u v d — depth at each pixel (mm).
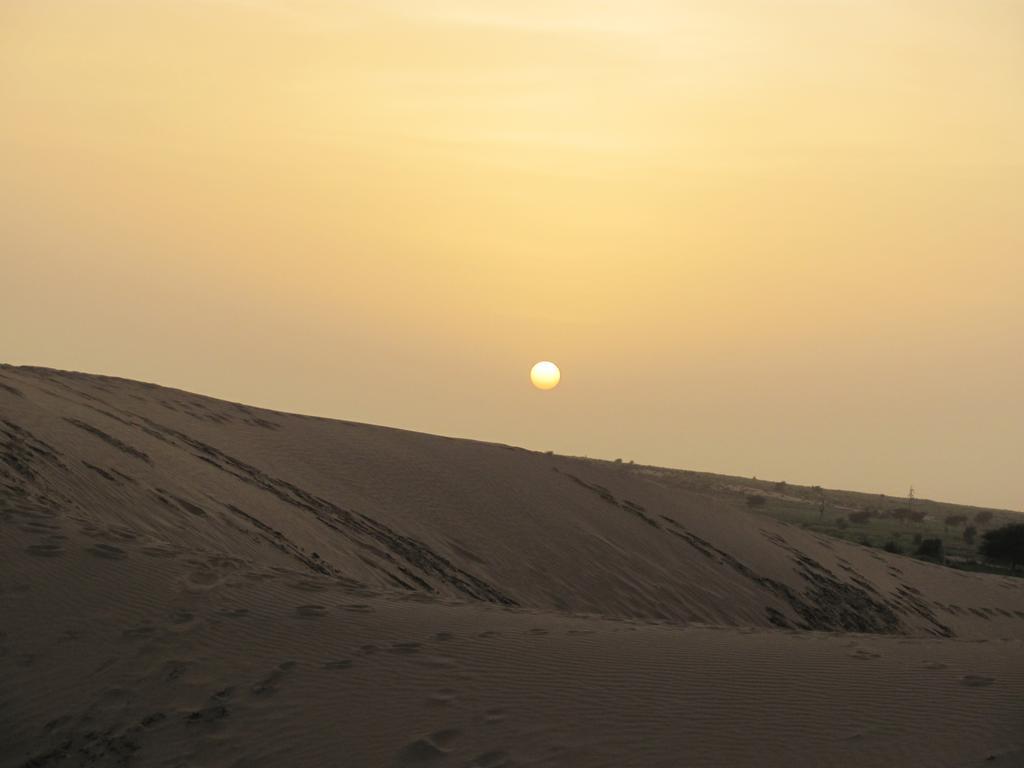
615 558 30516
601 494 37406
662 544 34125
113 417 25094
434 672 9133
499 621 11031
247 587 11648
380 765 7578
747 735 7535
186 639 10039
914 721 7578
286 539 19594
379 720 8250
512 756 7461
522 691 8625
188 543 16375
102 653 9781
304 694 8812
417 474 31609
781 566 38125
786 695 8320
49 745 8477
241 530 18594
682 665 9234
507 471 35594
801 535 45625
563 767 7230
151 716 8695
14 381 24875
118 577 11445
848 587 39594
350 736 8047
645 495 40094
